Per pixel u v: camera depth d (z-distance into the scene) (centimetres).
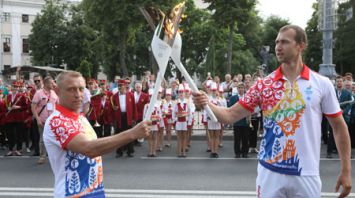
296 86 331
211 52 3972
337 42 5028
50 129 300
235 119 358
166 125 1321
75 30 4194
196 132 1550
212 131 1100
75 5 4447
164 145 1351
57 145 298
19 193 721
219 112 357
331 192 717
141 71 4647
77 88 306
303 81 331
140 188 752
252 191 727
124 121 1140
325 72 1980
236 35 4631
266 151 339
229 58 2806
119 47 2875
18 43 5300
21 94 1175
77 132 294
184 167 964
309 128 328
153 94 295
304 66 338
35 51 4291
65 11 4344
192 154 1171
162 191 729
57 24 4222
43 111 1014
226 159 1080
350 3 4962
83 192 301
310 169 327
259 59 5869
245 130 1100
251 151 1191
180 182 801
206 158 1100
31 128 1229
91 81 1270
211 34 4369
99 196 311
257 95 349
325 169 923
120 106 1141
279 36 336
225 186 766
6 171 927
